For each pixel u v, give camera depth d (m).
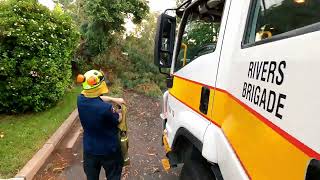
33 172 5.16
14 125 7.16
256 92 1.88
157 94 13.39
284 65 1.59
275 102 1.62
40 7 8.17
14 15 7.66
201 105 2.96
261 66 1.86
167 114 4.45
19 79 7.64
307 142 1.29
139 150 6.83
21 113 8.12
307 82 1.36
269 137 1.64
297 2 1.73
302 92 1.38
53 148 6.32
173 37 4.29
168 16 4.22
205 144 2.59
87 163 3.87
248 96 2.00
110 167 3.88
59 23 8.77
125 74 14.41
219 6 2.97
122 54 15.62
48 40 8.10
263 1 2.16
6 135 6.46
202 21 3.42
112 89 12.81
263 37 2.08
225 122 2.41
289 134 1.44
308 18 1.61
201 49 3.30
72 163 5.84
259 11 2.21
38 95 8.07
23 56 7.64
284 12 1.87
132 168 5.82
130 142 7.34
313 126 1.26
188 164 3.12
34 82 7.98
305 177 1.28
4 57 7.46
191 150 3.10
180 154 3.80
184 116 3.31
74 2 14.73
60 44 8.59
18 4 7.76
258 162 1.75
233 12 2.63
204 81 2.94
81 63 13.37
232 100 2.29
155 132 8.30
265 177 1.65
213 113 2.68
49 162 5.79
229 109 2.35
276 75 1.66
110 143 3.72
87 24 13.74
